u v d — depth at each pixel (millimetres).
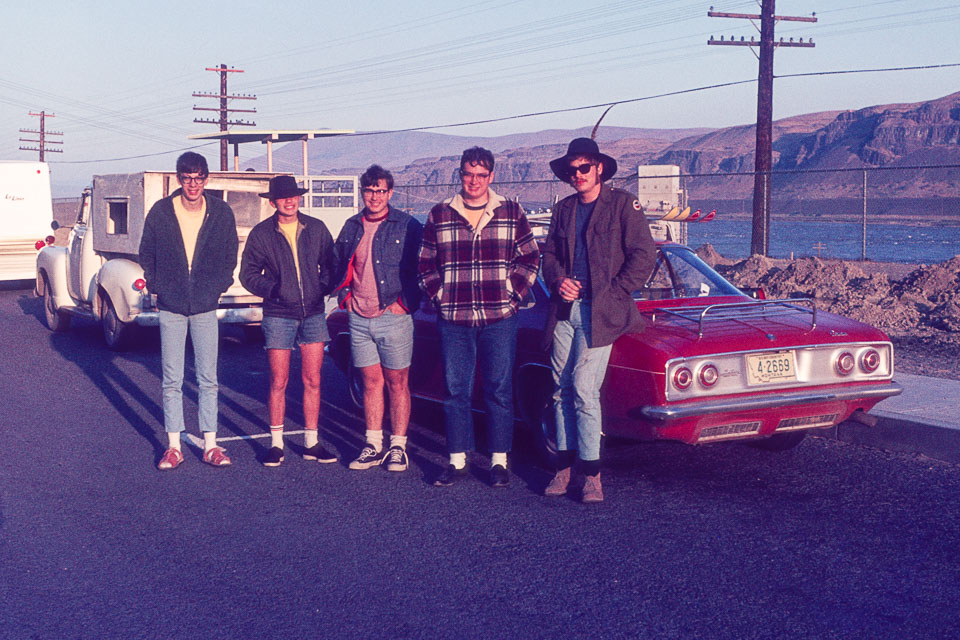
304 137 25641
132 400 8664
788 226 118125
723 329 5523
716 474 5980
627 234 5199
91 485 5895
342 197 25266
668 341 5312
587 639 3648
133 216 11266
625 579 4250
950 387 7621
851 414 5773
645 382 5254
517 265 5625
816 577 4246
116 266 11562
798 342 5465
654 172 21391
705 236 67625
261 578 4316
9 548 4746
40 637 3707
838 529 4891
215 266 6109
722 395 5301
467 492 5676
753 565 4402
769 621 3789
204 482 5949
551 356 5512
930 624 3752
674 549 4629
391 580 4277
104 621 3859
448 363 5730
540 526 5012
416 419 7793
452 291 5598
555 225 5441
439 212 5574
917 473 5906
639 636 3668
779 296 15227
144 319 11367
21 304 18141
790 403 5355
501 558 4539
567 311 5316
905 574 4270
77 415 7988
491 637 3678
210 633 3736
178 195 6078
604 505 5367
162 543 4805
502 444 5773
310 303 6211
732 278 17484
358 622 3826
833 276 15797
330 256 6289
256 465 6359
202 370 6273
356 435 7270
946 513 5133
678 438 5344
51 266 13477
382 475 6098
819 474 5934
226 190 11852
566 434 5527
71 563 4527
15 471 6223
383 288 5891
